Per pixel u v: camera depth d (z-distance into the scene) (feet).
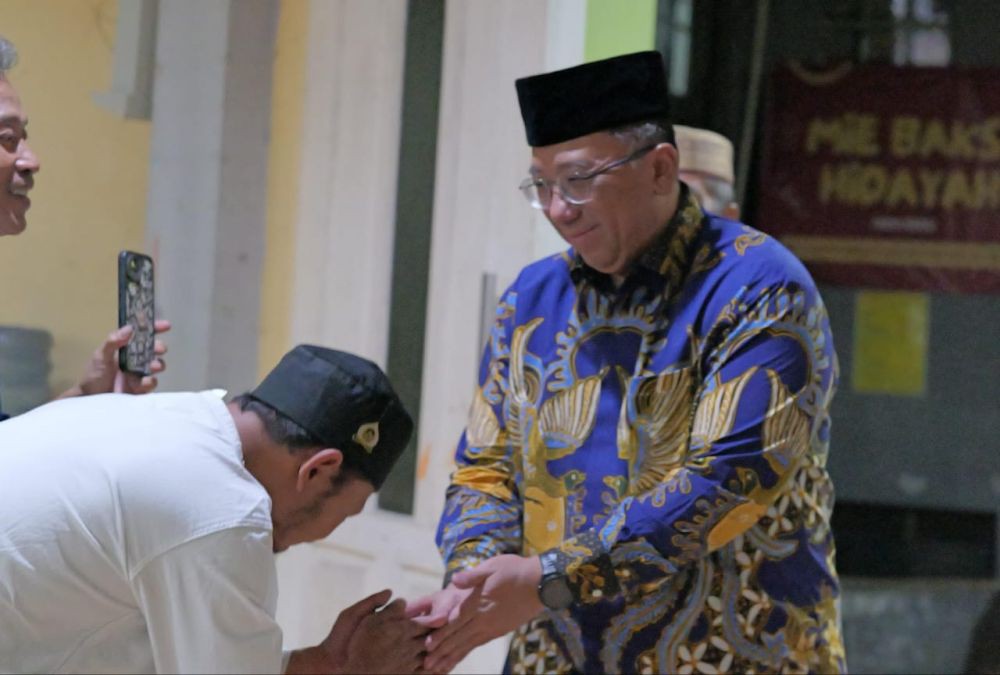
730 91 18.80
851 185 18.95
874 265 18.99
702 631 9.18
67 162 15.93
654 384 9.18
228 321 16.74
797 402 8.79
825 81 18.90
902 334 19.07
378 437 8.50
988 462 18.99
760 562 9.20
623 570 8.81
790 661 9.27
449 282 14.88
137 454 7.94
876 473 19.36
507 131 14.29
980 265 18.71
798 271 9.07
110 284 16.31
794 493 9.30
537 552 9.75
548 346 9.78
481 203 14.57
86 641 8.09
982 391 18.98
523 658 9.83
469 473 10.05
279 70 16.75
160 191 16.43
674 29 18.25
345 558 16.03
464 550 9.65
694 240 9.42
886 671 18.80
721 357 8.95
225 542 7.78
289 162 16.70
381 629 9.02
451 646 9.11
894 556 19.33
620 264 9.41
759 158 19.19
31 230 15.78
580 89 9.09
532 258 13.98
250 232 16.81
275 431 8.30
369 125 15.84
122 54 16.08
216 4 16.28
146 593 7.84
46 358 15.85
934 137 18.72
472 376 14.58
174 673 8.02
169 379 16.79
